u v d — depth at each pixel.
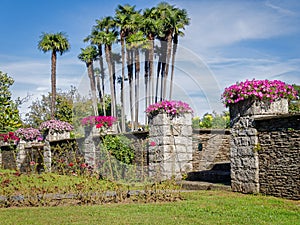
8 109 20.39
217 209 6.11
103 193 7.68
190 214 5.79
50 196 7.77
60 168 12.78
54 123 13.98
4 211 6.50
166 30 20.08
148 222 5.33
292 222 5.12
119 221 5.44
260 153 7.71
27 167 13.41
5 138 15.25
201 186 8.98
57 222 5.50
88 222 5.45
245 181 8.00
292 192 6.97
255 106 7.79
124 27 21.05
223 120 12.11
